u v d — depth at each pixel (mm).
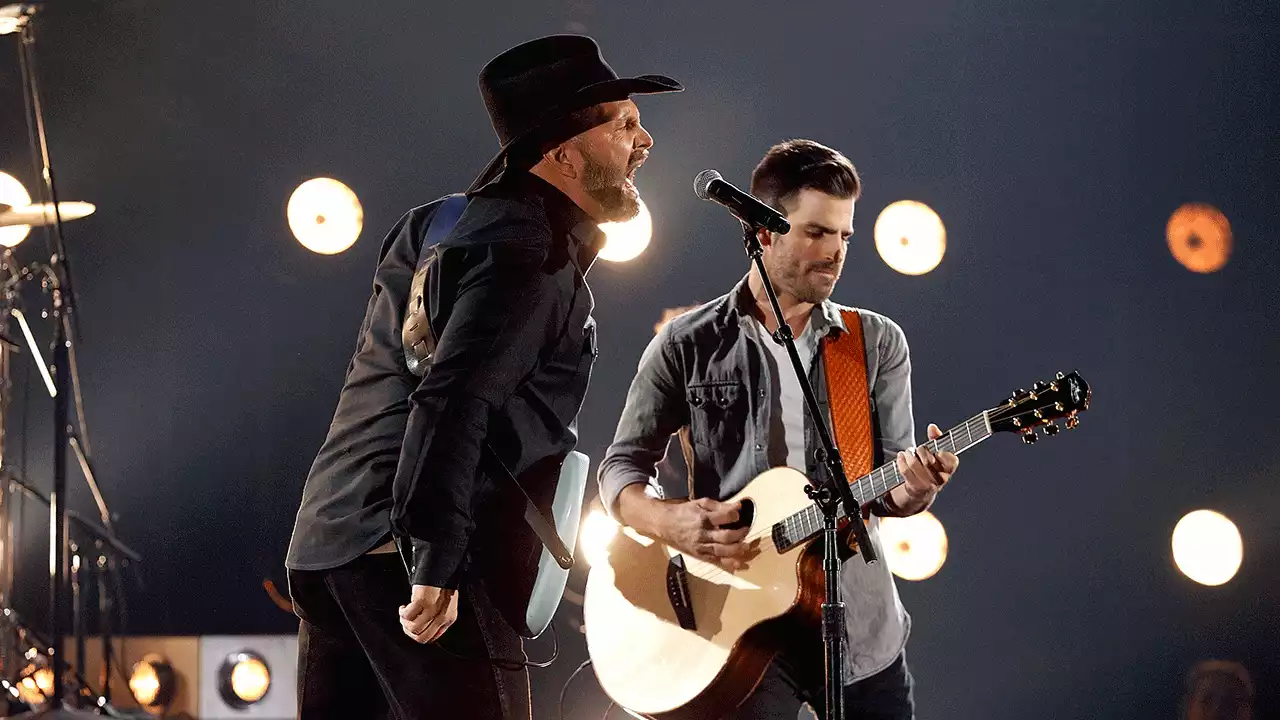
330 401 12695
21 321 10531
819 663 5691
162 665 9812
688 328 6125
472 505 4059
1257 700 12047
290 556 4215
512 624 4125
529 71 4410
